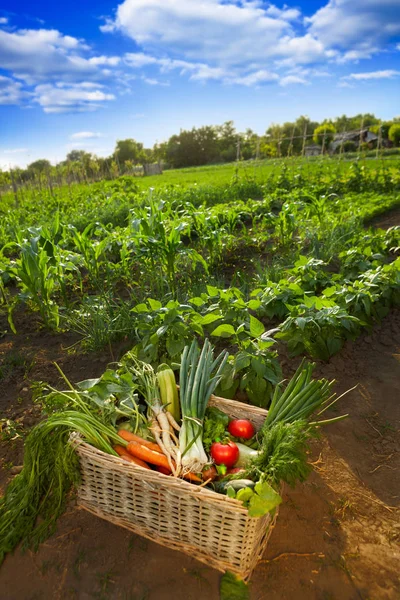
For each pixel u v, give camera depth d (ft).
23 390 12.92
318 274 16.92
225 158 272.51
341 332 14.37
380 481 9.78
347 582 7.66
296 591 7.51
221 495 6.98
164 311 12.32
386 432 11.18
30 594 7.58
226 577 7.60
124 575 7.79
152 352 11.57
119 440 8.41
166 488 7.41
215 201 42.14
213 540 7.53
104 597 7.47
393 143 141.28
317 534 8.52
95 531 8.61
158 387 9.53
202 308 15.25
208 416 8.99
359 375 13.38
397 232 21.76
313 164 70.23
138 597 7.44
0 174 90.22
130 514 8.25
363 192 44.47
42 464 8.55
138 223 19.02
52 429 8.41
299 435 7.59
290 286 14.38
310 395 8.89
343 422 11.48
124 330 15.12
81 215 34.96
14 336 16.31
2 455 10.57
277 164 72.64
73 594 7.54
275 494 6.67
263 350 11.23
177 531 7.86
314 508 9.06
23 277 15.44
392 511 9.04
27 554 8.25
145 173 133.39
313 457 10.39
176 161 279.08
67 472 8.26
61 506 9.02
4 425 11.47
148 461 8.32
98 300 17.06
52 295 20.22
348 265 18.43
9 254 26.53
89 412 8.46
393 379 13.19
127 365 11.00
